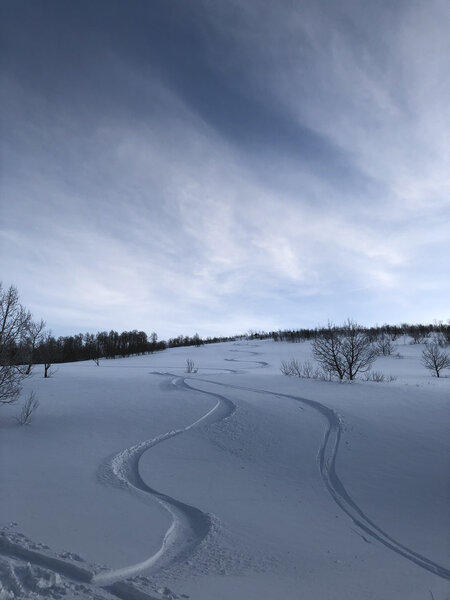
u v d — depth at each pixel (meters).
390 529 7.43
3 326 15.07
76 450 11.27
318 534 7.01
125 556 5.25
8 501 7.00
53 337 33.06
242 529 6.84
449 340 76.62
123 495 7.97
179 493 8.44
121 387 23.52
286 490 9.21
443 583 5.52
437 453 11.27
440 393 17.69
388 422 13.95
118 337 111.00
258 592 4.72
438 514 8.10
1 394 15.21
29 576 4.23
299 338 105.25
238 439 12.82
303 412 15.62
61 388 23.06
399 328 106.69
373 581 5.39
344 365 28.39
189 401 18.41
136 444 12.07
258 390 20.84
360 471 10.38
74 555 4.99
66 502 7.21
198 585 4.74
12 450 11.06
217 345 110.81
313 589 4.98
